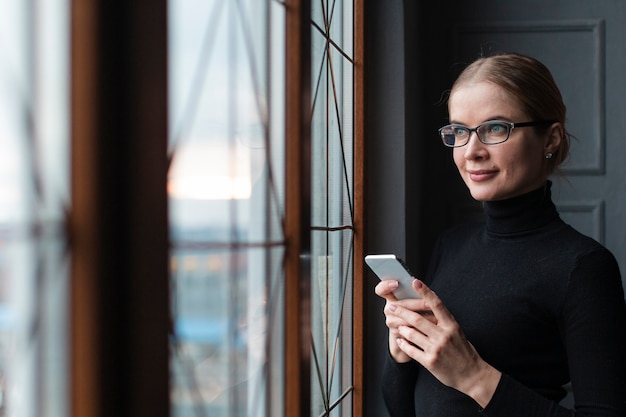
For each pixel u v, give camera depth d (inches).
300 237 59.5
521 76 62.5
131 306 33.7
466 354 59.2
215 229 44.4
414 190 116.6
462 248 69.4
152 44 34.7
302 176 60.4
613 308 57.6
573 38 131.6
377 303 101.4
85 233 30.8
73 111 30.1
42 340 28.2
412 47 115.0
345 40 89.7
